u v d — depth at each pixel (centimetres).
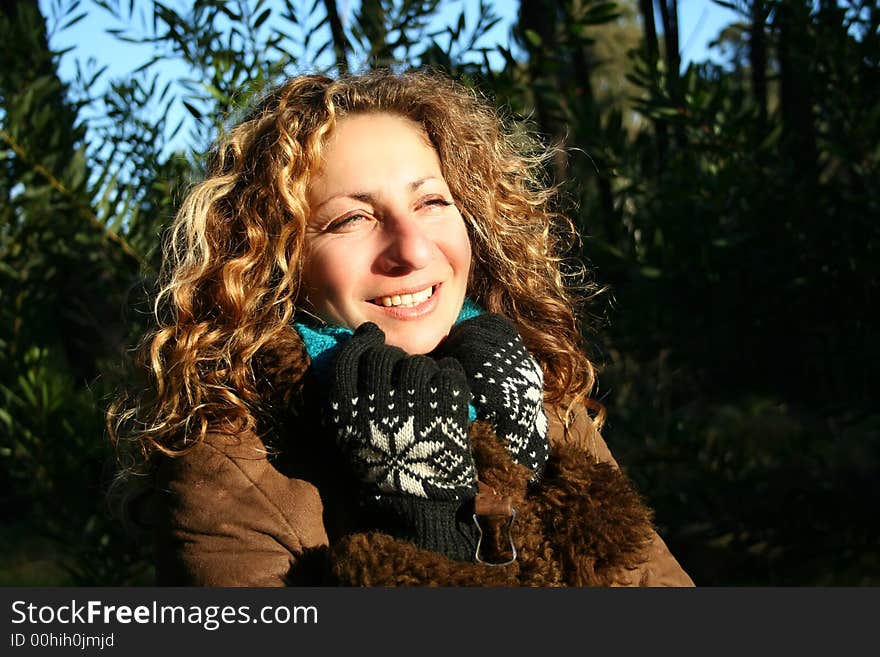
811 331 329
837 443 370
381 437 137
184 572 141
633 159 334
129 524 182
